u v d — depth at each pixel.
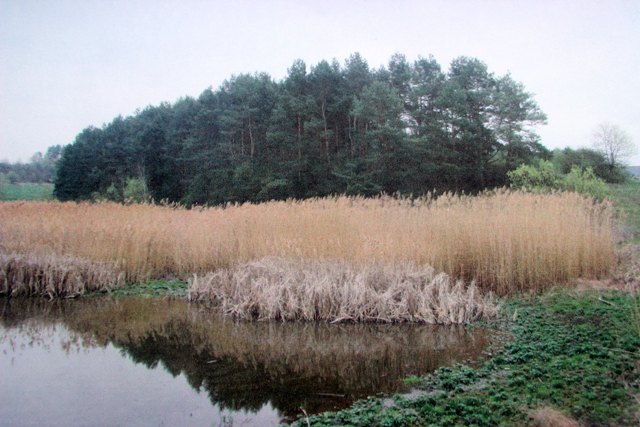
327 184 38.62
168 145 55.47
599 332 7.20
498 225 11.28
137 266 12.99
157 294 11.70
